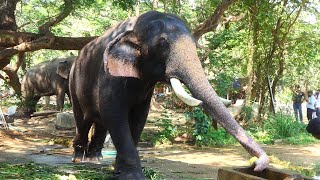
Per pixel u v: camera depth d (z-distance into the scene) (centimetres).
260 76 1888
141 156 1070
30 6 2194
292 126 1670
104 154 1038
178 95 582
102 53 700
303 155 1220
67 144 1201
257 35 1808
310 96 1973
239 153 1198
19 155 986
